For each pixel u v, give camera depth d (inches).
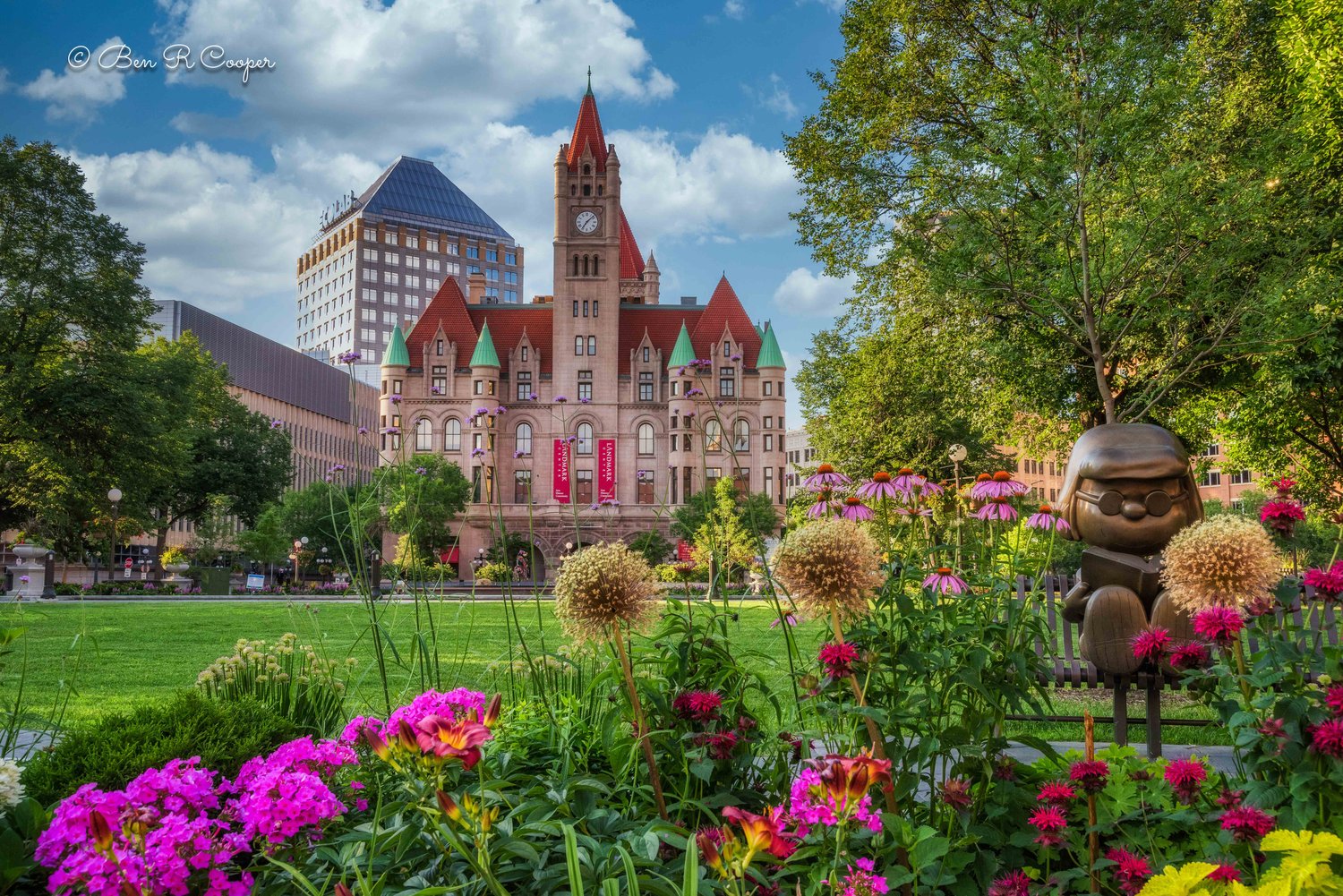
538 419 3499.0
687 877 82.7
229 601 1552.7
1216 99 695.1
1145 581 231.6
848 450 1498.5
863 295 995.9
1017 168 527.5
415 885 110.4
